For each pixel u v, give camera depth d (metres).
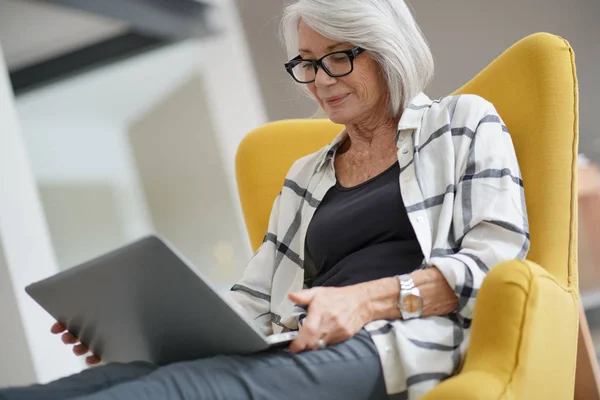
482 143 1.39
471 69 4.13
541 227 1.38
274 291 1.62
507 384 1.07
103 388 1.13
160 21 5.61
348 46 1.51
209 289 1.07
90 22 5.91
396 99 1.53
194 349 1.25
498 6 4.02
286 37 1.67
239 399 1.10
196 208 7.43
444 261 1.25
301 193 1.67
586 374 1.89
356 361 1.18
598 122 3.82
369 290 1.25
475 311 1.14
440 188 1.39
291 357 1.17
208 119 6.99
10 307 2.47
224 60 5.69
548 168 1.41
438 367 1.19
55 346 2.53
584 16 3.85
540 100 1.46
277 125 1.93
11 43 6.08
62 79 6.52
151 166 7.63
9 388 1.07
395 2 1.55
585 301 3.27
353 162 1.58
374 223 1.43
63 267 7.77
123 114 7.57
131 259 1.09
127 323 1.25
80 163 7.85
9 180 2.56
